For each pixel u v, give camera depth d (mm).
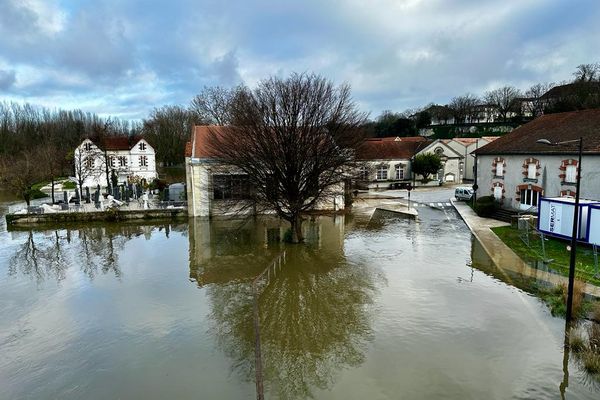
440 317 15047
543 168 28750
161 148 83625
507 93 100688
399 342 13398
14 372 12203
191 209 34500
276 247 25438
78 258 24109
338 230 30078
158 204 35500
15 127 85312
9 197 50469
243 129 25281
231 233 29578
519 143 32156
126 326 15016
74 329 14844
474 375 11523
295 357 12805
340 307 16297
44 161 47500
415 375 11602
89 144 58188
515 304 15922
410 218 34438
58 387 11445
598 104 63469
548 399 10484
